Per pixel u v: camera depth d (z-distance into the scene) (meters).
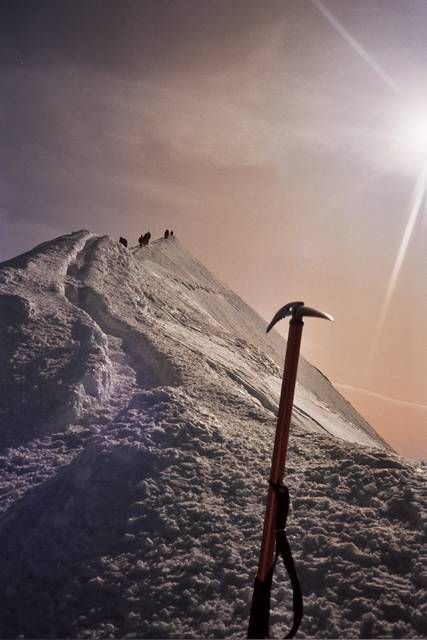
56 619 5.11
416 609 4.72
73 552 5.77
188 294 40.22
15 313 11.34
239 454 7.16
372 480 6.43
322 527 5.71
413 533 5.57
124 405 9.81
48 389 9.59
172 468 6.72
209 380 10.45
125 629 4.89
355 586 5.01
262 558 4.16
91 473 6.67
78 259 16.89
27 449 8.55
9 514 6.60
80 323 11.51
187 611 4.95
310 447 7.49
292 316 4.21
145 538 5.75
